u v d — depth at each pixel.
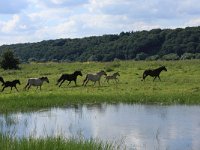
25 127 22.03
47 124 23.16
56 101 31.02
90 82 46.25
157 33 165.38
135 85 40.84
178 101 31.27
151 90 36.78
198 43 152.50
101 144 15.79
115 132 20.72
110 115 26.14
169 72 52.22
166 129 21.30
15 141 14.27
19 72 63.53
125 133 20.47
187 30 159.12
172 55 136.12
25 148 13.50
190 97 31.84
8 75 60.03
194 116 25.17
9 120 24.31
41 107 30.02
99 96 33.56
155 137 19.45
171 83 41.09
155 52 155.12
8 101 30.77
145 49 157.38
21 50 194.38
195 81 41.75
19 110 28.53
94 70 61.03
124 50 159.88
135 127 22.05
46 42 194.62
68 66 72.56
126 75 50.47
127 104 31.20
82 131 21.09
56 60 163.00
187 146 17.59
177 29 161.75
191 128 21.47
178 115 25.62
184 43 153.38
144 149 17.09
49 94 35.22
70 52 178.50
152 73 43.69
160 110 27.78
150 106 29.77
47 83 46.41
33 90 40.94
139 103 31.47
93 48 172.12
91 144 14.54
